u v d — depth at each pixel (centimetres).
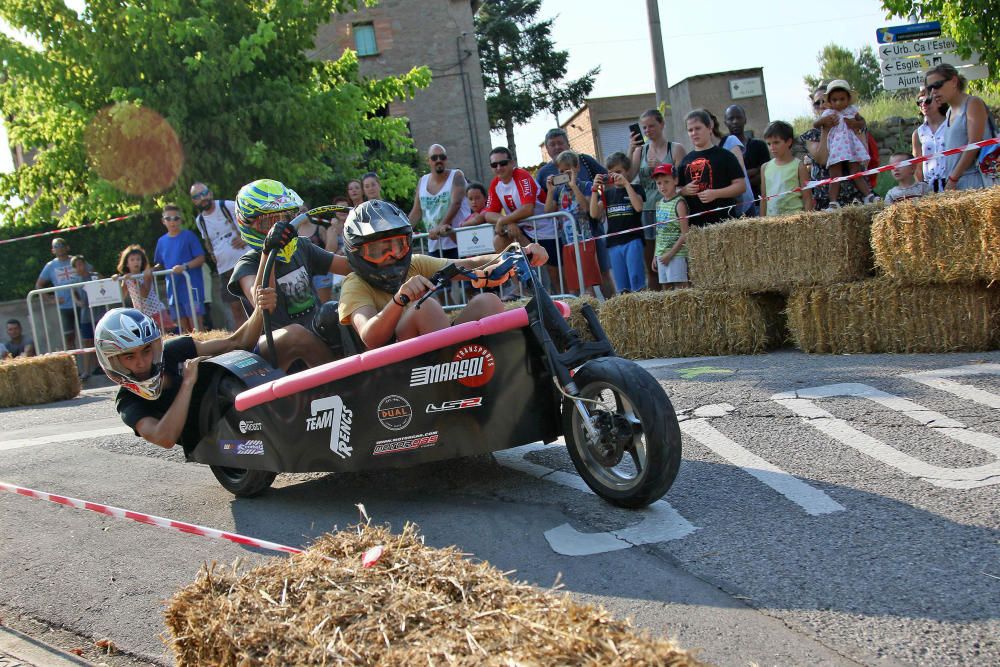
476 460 490
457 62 2762
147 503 490
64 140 1566
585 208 911
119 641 329
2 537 452
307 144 1580
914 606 284
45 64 1487
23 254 1838
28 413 904
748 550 337
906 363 609
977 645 259
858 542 335
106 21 1465
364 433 412
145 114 1448
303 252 512
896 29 1145
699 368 679
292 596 227
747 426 498
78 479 552
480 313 426
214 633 222
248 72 1535
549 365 392
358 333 434
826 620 281
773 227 712
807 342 708
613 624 188
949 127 739
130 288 1067
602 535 365
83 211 1645
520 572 341
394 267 435
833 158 809
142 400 472
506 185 907
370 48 2731
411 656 189
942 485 384
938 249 625
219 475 492
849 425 478
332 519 429
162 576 382
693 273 771
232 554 399
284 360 470
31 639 335
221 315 1298
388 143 1802
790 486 401
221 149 1516
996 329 627
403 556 234
